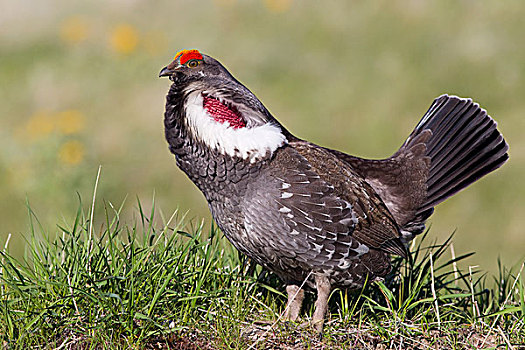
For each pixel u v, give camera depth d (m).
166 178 20.75
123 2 33.09
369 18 28.59
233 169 8.13
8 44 30.94
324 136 22.70
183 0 32.09
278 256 8.44
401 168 9.83
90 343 7.45
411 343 7.89
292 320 8.45
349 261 8.55
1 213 19.12
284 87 25.36
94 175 19.98
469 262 16.67
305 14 29.61
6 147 21.53
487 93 23.70
